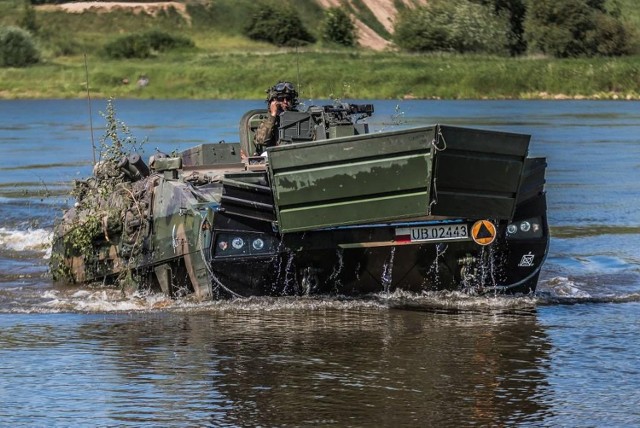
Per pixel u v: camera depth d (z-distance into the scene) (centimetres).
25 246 3353
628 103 11175
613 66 12594
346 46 16450
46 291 2609
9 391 1773
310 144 2108
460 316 2238
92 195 2691
